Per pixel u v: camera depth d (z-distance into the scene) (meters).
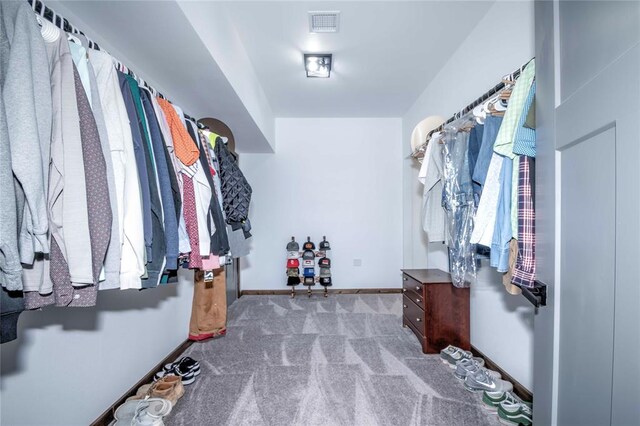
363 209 4.00
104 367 1.45
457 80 2.37
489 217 1.23
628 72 0.51
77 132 0.73
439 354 2.13
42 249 0.62
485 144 1.36
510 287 1.19
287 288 3.98
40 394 1.13
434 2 1.85
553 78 0.76
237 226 1.98
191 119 1.51
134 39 1.48
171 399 1.54
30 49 0.64
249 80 2.51
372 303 3.47
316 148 4.00
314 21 2.03
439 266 2.78
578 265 0.66
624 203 0.52
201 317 2.39
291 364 1.99
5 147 0.56
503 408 1.40
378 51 2.40
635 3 0.50
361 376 1.83
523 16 1.60
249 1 1.85
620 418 0.53
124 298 1.62
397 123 4.00
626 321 0.52
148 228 0.96
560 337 0.73
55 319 1.20
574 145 0.68
